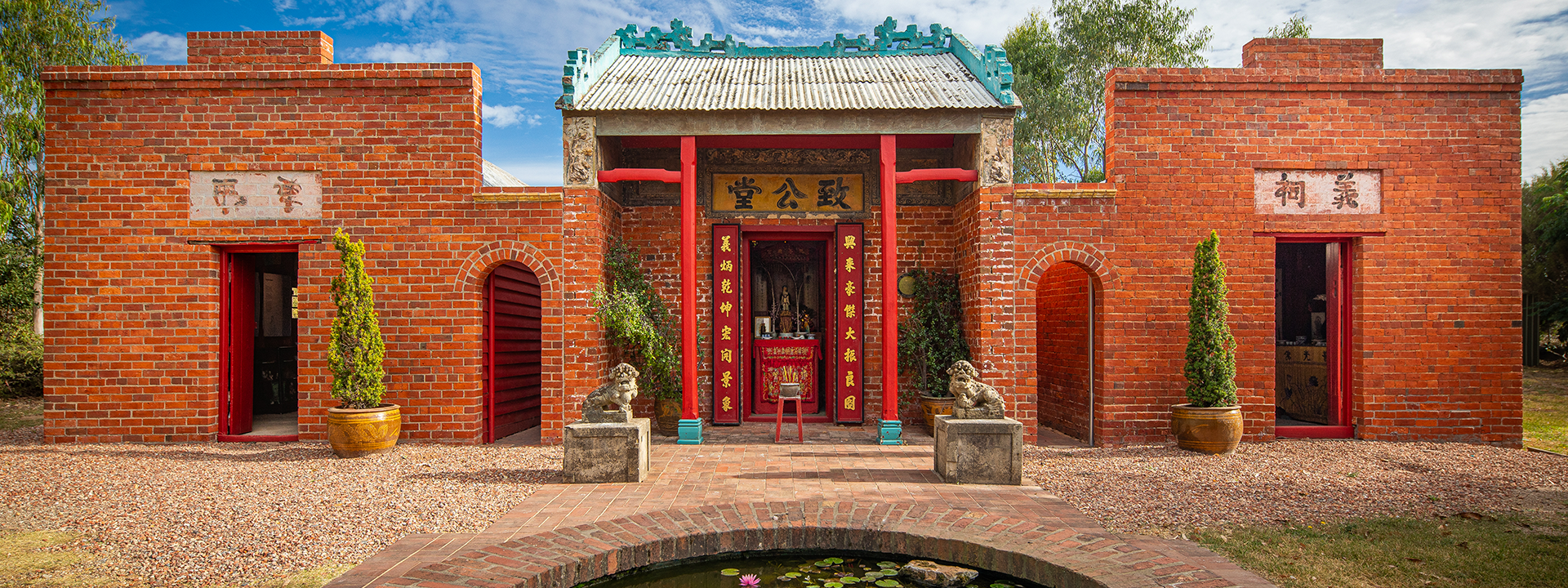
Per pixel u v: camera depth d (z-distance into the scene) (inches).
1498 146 350.0
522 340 418.9
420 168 351.3
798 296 459.8
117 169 347.6
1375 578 169.2
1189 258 350.3
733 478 276.5
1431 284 348.8
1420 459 308.5
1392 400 350.3
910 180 353.4
